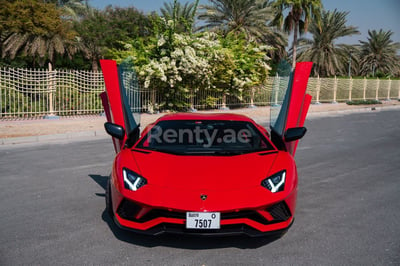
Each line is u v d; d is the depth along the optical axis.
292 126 4.30
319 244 3.36
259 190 3.16
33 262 3.00
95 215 4.11
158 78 15.75
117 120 4.17
